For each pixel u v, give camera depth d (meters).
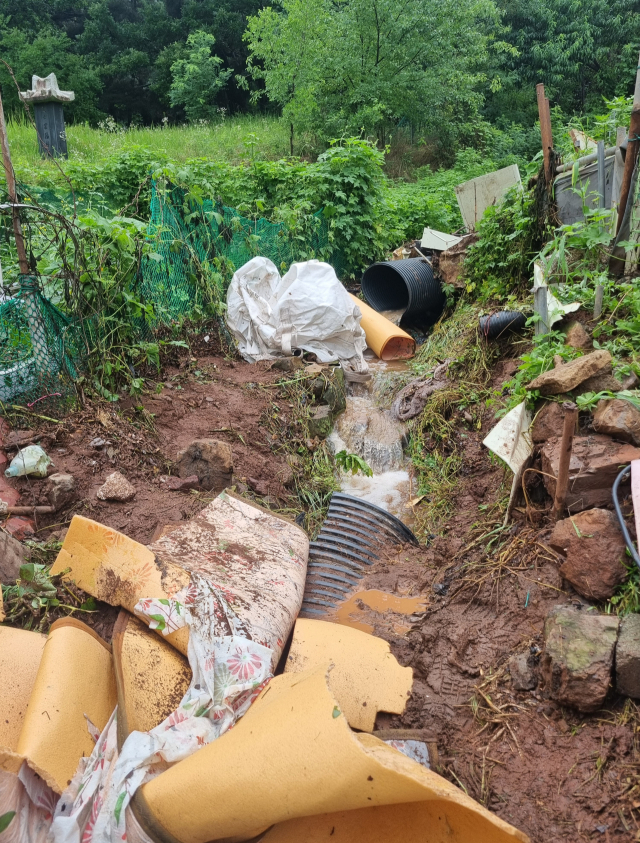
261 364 6.67
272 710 2.29
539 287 5.14
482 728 2.93
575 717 2.84
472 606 3.68
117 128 17.70
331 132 16.16
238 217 7.59
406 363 7.40
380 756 1.99
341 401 6.52
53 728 2.41
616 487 3.45
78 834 2.22
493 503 4.64
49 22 27.05
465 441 5.63
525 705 2.98
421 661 3.31
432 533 4.78
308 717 2.10
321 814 2.29
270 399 6.07
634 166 5.18
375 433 6.23
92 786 2.34
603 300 5.05
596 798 2.54
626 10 23.83
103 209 8.87
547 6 24.33
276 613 3.10
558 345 4.85
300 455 5.79
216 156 14.55
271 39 16.41
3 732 2.53
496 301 7.17
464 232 9.73
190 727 2.50
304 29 15.97
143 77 26.11
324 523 4.48
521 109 23.02
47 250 5.21
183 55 24.48
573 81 23.62
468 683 3.16
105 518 4.04
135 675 2.72
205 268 6.96
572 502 3.73
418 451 5.88
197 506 4.29
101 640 2.89
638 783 2.53
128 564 3.03
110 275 5.38
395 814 2.22
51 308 4.74
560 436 4.09
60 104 12.97
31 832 2.17
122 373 5.43
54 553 3.63
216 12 26.03
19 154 12.50
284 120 16.50
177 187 6.93
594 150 6.54
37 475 4.09
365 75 16.23
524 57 23.64
